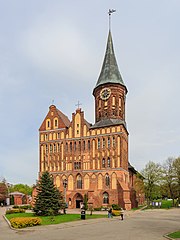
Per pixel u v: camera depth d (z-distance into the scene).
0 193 120.00
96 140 80.75
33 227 37.28
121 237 27.28
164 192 97.38
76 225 39.09
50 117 88.12
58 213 56.41
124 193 73.94
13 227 37.38
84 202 74.94
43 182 56.25
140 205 107.75
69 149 83.69
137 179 97.56
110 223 41.44
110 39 93.88
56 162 84.31
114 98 85.94
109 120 82.31
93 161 79.69
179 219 48.16
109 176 76.69
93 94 92.38
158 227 35.69
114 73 88.50
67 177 81.94
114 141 78.31
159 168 95.94
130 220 46.28
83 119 83.94
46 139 87.12
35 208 54.50
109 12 96.56
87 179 79.25
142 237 27.08
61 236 28.83
